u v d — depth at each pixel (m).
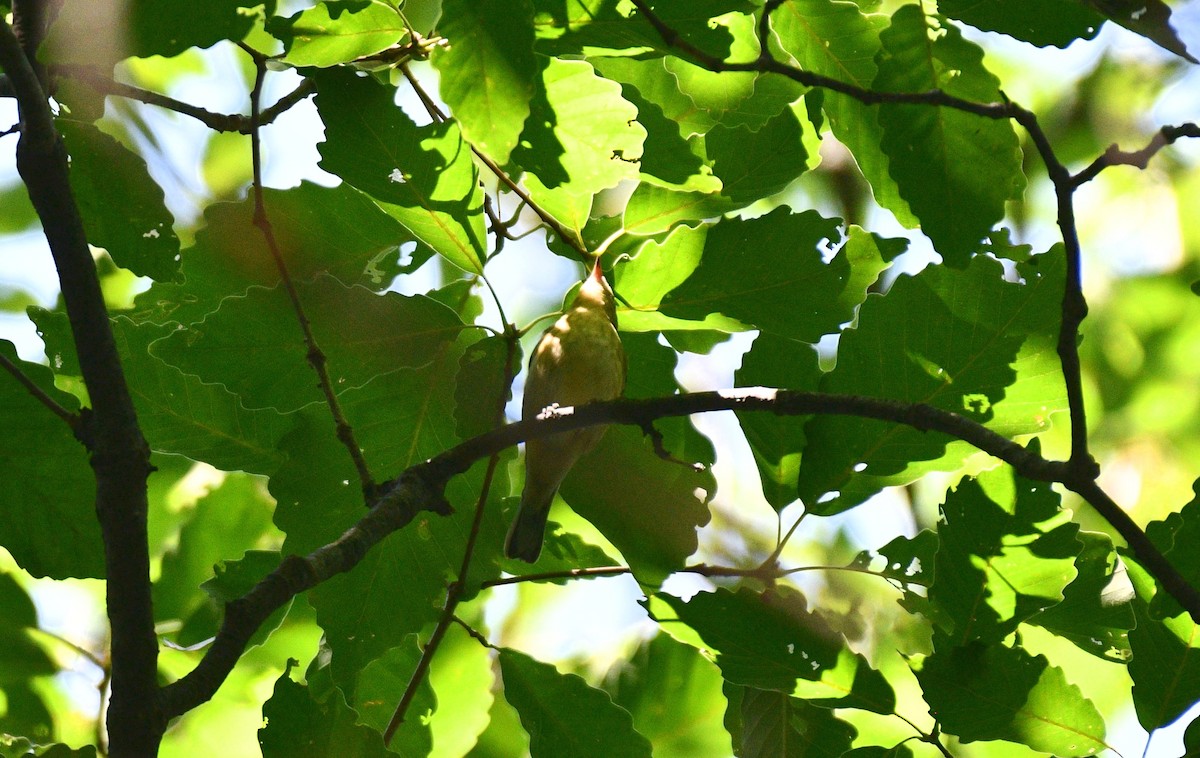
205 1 3.87
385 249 5.19
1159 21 3.51
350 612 4.94
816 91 4.55
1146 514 9.30
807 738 4.94
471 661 5.83
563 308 5.36
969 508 4.32
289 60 4.38
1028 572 4.30
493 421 4.84
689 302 4.85
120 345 5.01
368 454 5.01
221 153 8.07
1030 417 4.70
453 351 4.92
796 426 4.77
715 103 5.46
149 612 3.52
